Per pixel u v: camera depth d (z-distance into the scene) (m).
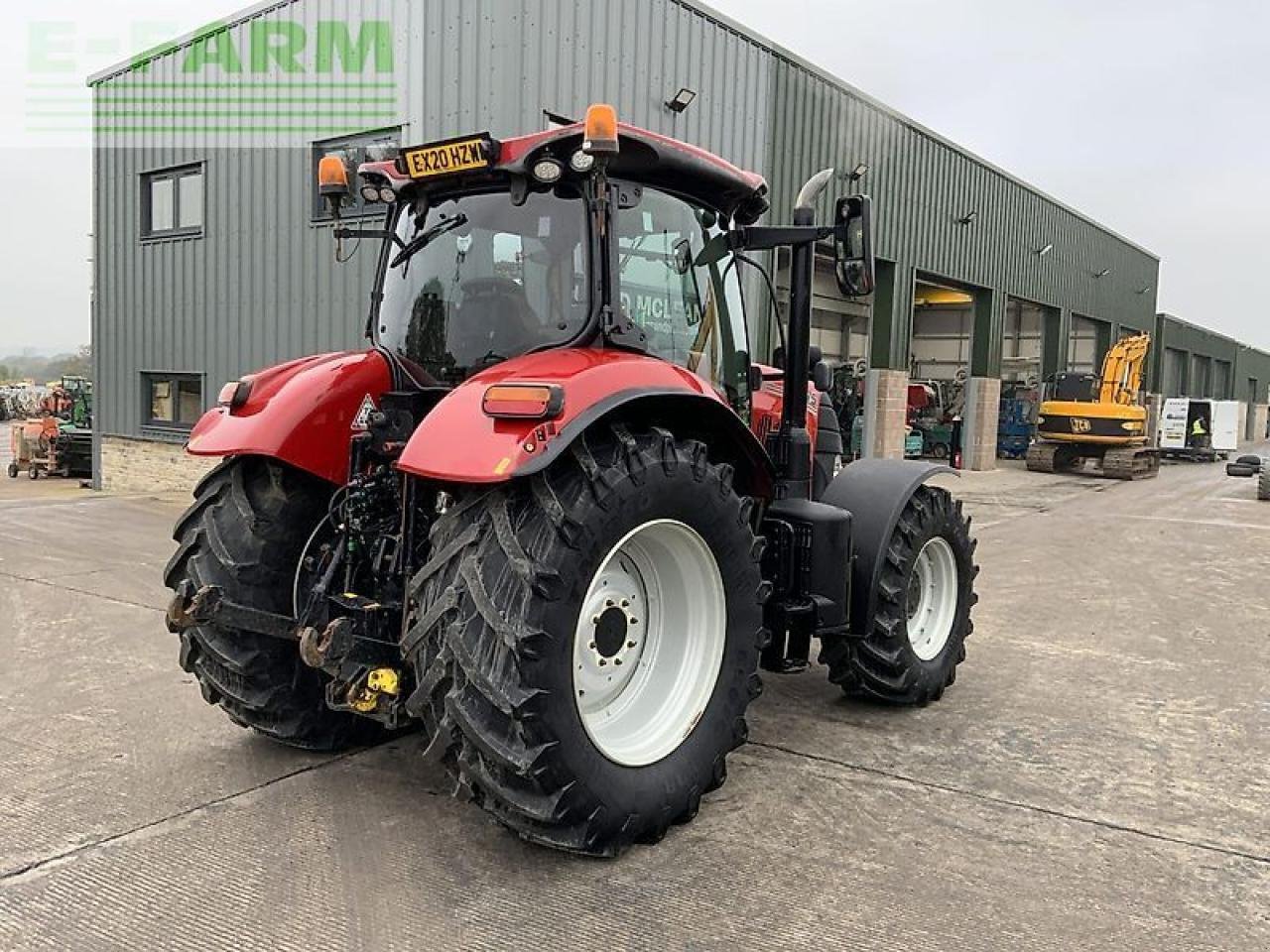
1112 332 28.98
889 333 16.98
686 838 3.16
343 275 10.66
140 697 4.49
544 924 2.63
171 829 3.16
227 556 3.50
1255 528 11.91
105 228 13.35
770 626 3.84
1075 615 6.70
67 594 6.68
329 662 3.00
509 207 3.40
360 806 3.35
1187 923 2.69
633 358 3.10
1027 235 22.09
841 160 14.61
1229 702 4.71
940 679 4.61
